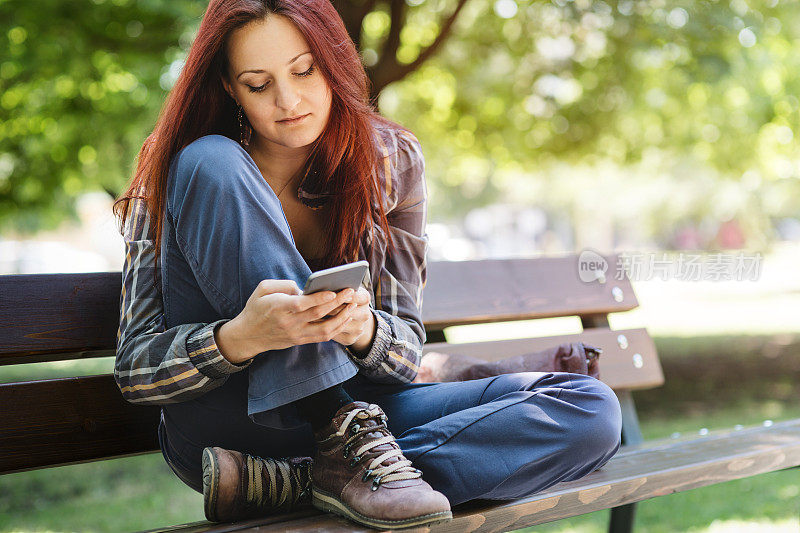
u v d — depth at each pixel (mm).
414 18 8883
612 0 7445
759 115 9562
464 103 9781
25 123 8180
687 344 10664
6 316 1908
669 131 9750
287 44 1713
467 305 2709
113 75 7766
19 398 1877
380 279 1927
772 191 31812
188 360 1581
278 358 1555
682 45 7469
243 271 1569
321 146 1858
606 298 3018
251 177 1637
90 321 2008
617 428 1717
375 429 1636
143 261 1726
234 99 1831
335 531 1545
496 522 1661
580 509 1805
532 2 8320
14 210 9094
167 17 6906
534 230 48344
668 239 36719
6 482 4539
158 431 1944
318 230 1939
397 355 1788
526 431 1646
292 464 1766
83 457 1934
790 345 10320
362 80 1890
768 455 2229
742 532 3361
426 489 1553
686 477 2021
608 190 36406
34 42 6953
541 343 2775
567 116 9344
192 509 3881
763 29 7656
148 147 1849
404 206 2000
